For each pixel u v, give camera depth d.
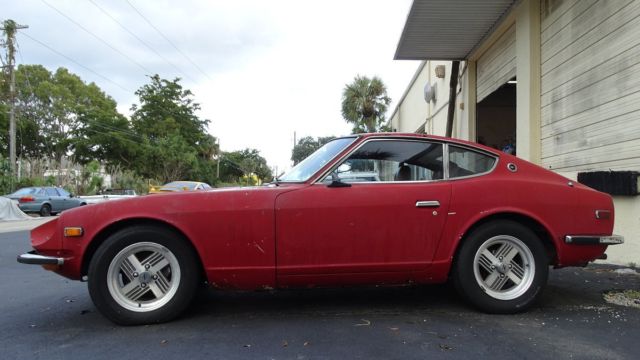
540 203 3.95
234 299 4.54
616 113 5.81
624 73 5.65
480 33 9.90
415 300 4.46
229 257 3.71
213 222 3.70
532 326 3.65
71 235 3.62
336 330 3.60
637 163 5.44
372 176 3.95
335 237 3.77
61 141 44.62
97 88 52.09
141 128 49.88
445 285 5.00
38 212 20.33
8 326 3.79
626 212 5.73
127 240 3.63
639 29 5.36
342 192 3.82
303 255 3.75
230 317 3.95
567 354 3.08
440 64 14.55
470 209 3.89
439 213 3.87
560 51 7.22
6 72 29.45
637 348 3.18
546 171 4.15
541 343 3.28
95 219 3.66
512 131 12.16
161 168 45.28
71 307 4.38
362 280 3.86
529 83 7.97
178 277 3.72
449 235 3.88
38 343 3.37
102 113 45.72
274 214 3.73
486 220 3.97
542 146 7.84
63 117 47.22
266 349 3.21
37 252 3.76
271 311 4.13
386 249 3.81
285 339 3.40
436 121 15.46
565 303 4.29
